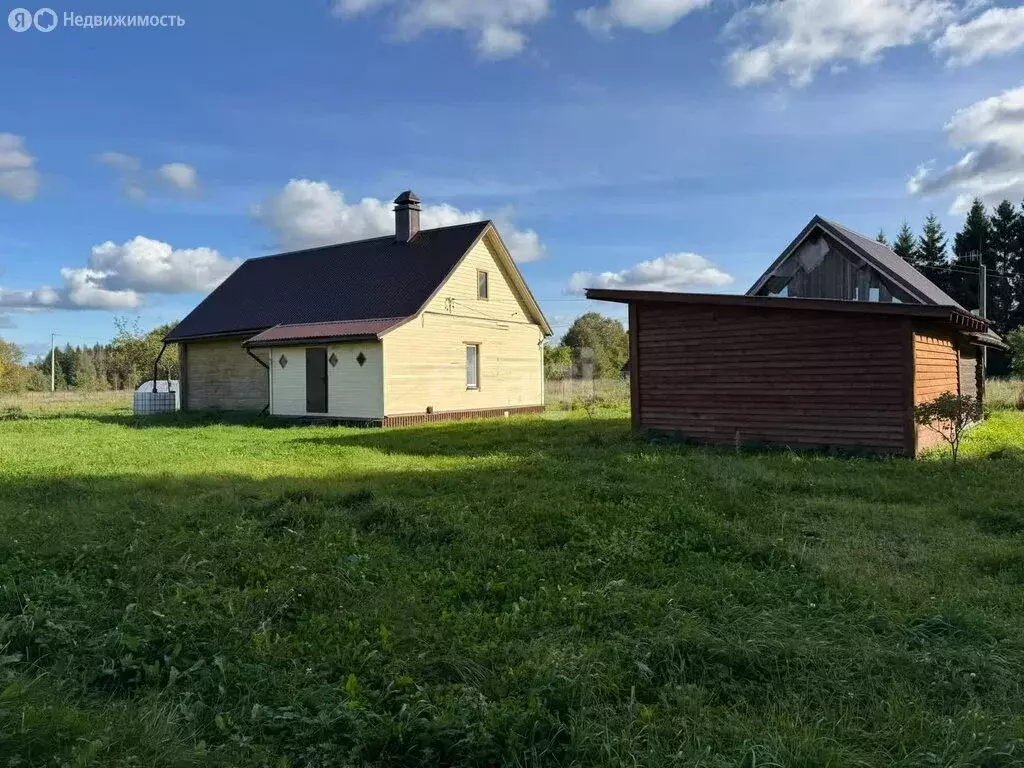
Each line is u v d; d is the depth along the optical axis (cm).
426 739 323
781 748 313
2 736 293
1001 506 780
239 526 679
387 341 1912
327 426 1964
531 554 611
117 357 5984
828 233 2491
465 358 2200
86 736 309
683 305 1417
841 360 1234
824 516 752
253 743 331
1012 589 522
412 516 710
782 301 1269
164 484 959
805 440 1270
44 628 433
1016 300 5397
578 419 1995
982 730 329
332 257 2628
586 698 360
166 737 322
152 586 520
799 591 513
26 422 2098
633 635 439
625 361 6147
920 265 5350
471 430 1688
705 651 411
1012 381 3080
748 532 675
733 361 1353
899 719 345
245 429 1888
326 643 432
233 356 2486
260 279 2756
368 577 555
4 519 731
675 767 308
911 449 1162
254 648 422
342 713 343
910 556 610
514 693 370
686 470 1008
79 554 593
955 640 427
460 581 544
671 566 585
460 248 2206
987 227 5591
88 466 1172
